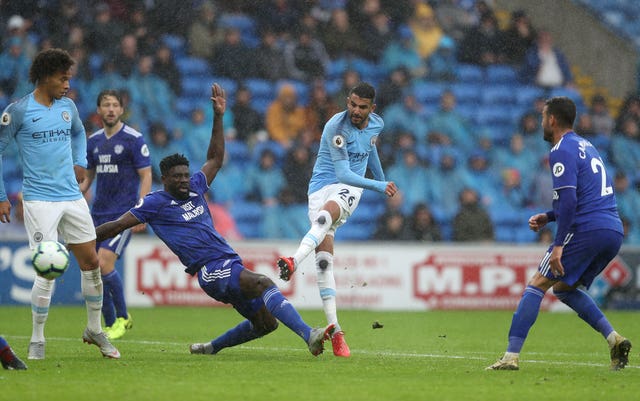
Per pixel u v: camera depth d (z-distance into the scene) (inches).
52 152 852.6
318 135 2167.8
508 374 801.6
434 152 2181.3
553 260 810.2
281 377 757.9
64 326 1344.7
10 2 2081.7
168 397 644.7
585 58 2546.8
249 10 2349.9
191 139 2089.1
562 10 2539.4
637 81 2534.5
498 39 2468.0
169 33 2235.5
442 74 2405.3
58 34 2103.8
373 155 1039.6
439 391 690.8
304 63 2292.1
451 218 2098.9
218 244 888.9
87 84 2092.8
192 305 1769.2
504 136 2373.3
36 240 849.5
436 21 2464.3
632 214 2210.9
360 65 2353.6
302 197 2026.3
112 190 1184.8
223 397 647.8
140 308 1718.8
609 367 888.9
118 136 1181.1
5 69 2053.4
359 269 1796.3
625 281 1863.9
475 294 1829.5
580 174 824.3
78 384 701.9
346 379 751.7
